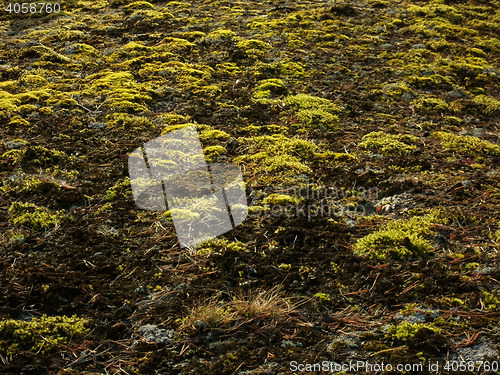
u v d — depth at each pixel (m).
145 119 5.06
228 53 6.70
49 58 6.30
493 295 3.11
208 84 5.89
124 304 3.04
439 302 3.08
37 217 3.66
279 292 3.17
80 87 5.65
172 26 7.54
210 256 3.45
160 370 2.66
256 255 3.45
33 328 2.80
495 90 6.32
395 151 4.78
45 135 4.70
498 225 3.74
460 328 2.89
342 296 3.16
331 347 2.81
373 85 6.14
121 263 3.36
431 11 8.41
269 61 6.55
